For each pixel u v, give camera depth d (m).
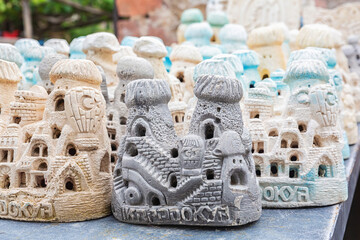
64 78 0.33
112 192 0.33
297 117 0.36
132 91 0.32
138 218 0.31
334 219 0.32
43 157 0.33
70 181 0.33
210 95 0.31
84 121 0.32
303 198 0.34
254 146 0.36
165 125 0.32
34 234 0.30
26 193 0.33
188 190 0.30
